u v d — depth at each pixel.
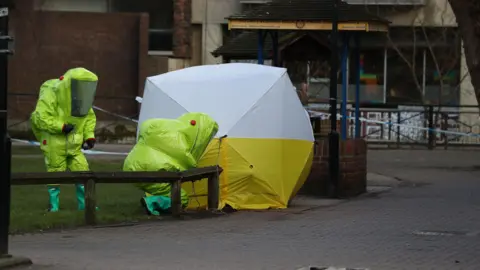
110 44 129.38
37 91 127.81
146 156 54.41
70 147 53.22
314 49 82.00
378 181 79.94
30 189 67.94
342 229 49.59
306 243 44.34
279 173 58.75
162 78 60.41
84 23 129.50
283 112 59.06
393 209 59.38
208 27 137.00
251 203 58.62
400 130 124.38
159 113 59.16
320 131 75.62
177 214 53.31
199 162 57.34
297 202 63.50
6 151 35.91
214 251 41.50
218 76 59.81
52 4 137.50
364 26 68.25
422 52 137.12
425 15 135.75
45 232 47.25
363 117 125.12
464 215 56.09
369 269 36.72
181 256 39.88
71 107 52.97
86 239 44.91
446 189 72.94
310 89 109.12
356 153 69.12
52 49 129.00
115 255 39.88
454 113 122.50
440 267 37.56
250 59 91.75
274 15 69.94
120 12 135.38
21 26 128.38
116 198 63.03
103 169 80.56
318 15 69.25
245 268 36.81
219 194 57.50
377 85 137.62
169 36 137.12
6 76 35.50
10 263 35.78
